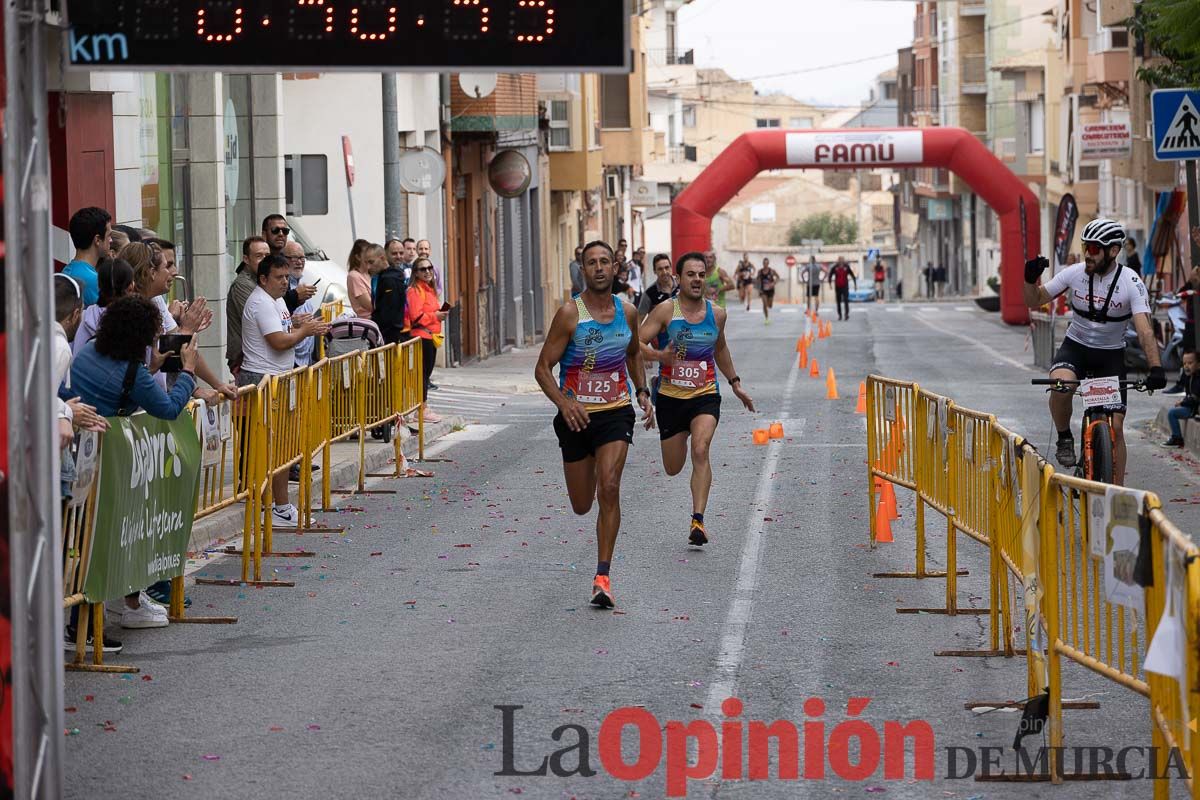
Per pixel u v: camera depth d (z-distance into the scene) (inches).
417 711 350.6
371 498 670.5
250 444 496.1
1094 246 540.4
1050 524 309.6
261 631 431.8
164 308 499.5
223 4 334.0
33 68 272.4
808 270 2568.9
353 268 800.9
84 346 394.0
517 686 370.6
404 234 1284.4
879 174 5831.7
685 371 555.5
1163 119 749.9
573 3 340.2
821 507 631.8
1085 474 525.0
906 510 624.1
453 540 568.7
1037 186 3122.5
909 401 505.0
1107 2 1863.9
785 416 971.9
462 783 301.9
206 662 398.0
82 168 693.9
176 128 868.0
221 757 319.3
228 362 621.0
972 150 1979.6
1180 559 233.9
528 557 534.3
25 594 271.1
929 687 367.9
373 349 701.3
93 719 347.3
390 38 338.3
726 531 579.2
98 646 390.0
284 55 335.3
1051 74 2866.6
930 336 1878.7
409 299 871.7
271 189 1017.5
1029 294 553.3
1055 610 308.0
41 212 274.2
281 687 372.5
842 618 441.1
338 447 784.9
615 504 458.3
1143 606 258.7
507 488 694.5
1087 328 549.0
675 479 711.7
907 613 447.8
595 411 463.8
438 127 1409.9
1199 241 759.7
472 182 1594.5
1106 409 529.3
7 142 267.6
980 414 409.7
